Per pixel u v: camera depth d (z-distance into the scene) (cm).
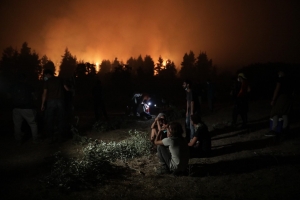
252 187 435
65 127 857
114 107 2847
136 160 609
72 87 916
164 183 471
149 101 1338
